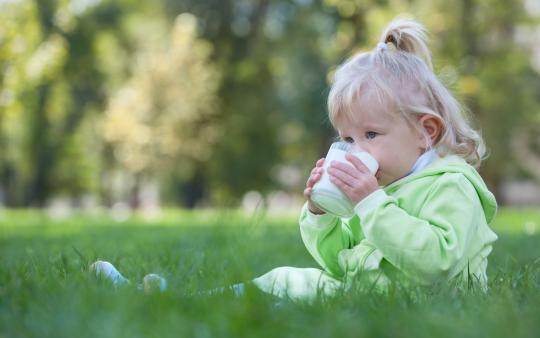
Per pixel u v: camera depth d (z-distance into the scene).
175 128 33.22
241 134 34.12
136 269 4.40
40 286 3.13
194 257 5.05
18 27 19.92
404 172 3.67
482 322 2.42
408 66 3.73
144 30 37.03
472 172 3.69
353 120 3.68
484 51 28.62
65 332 2.32
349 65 3.83
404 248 3.38
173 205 42.59
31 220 15.95
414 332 2.32
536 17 28.77
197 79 33.06
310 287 3.35
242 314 2.47
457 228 3.46
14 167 40.44
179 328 2.35
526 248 7.50
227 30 33.91
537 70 31.33
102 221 15.31
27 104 22.42
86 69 35.75
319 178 3.59
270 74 33.78
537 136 31.69
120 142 34.62
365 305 2.79
